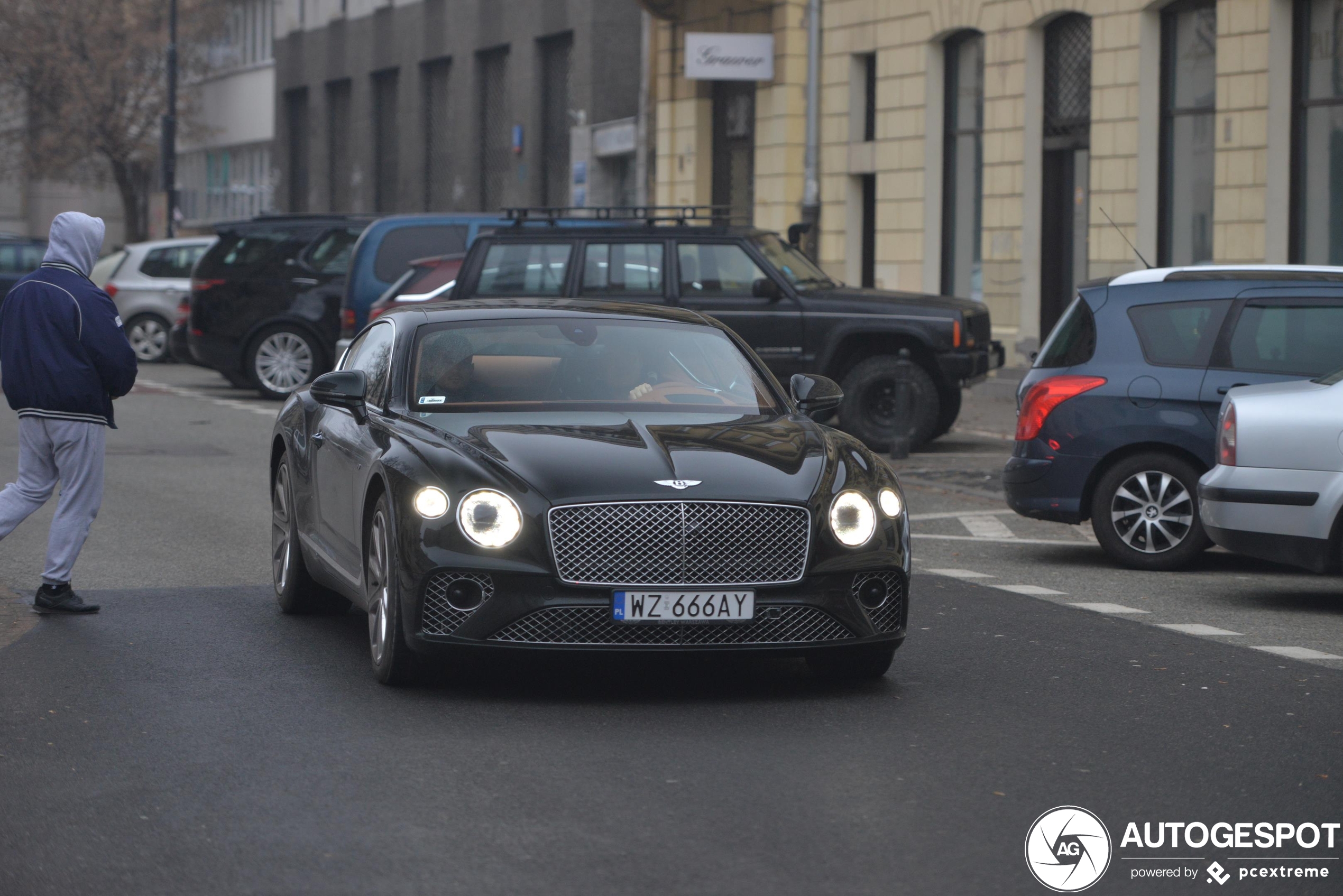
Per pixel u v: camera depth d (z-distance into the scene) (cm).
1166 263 3072
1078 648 1106
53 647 1082
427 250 2934
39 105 7512
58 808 737
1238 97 2884
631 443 971
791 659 1067
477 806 739
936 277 3588
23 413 1186
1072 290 3288
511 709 927
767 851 678
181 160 8469
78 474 1192
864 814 730
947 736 870
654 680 1002
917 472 2159
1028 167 3319
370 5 6500
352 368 1206
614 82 5128
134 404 3048
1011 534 1702
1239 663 1062
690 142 4344
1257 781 789
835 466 973
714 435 995
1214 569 1484
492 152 5759
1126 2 3084
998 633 1158
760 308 2325
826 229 3884
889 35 3662
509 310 1145
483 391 1062
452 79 5938
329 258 3184
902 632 969
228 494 1883
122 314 4094
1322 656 1091
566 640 913
